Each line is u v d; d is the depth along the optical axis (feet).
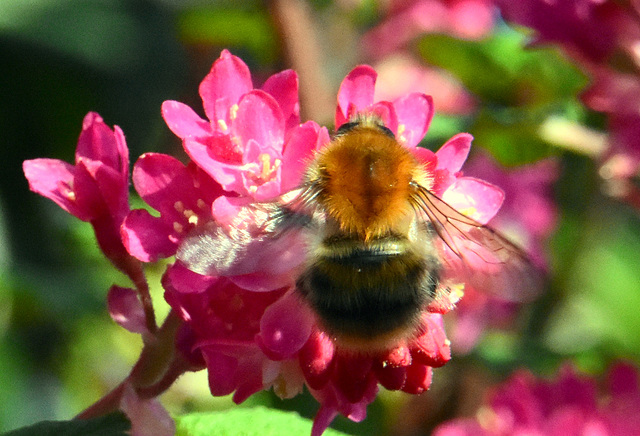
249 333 0.46
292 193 0.47
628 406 0.60
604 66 0.60
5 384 0.67
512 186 0.69
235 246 0.46
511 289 0.47
